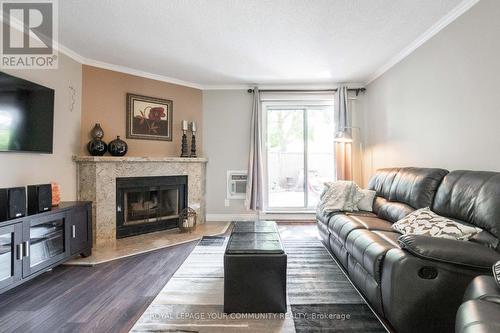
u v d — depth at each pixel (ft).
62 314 5.83
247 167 15.12
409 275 4.73
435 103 8.93
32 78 8.91
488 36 6.80
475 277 4.21
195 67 12.50
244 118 15.16
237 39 9.73
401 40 9.82
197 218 14.17
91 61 11.51
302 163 15.48
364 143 14.85
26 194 7.69
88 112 11.44
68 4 7.53
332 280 7.48
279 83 14.84
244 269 5.84
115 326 5.38
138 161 12.00
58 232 8.19
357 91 14.89
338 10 7.90
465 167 7.62
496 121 6.61
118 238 11.48
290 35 9.44
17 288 7.06
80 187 10.91
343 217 8.79
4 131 7.59
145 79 13.14
